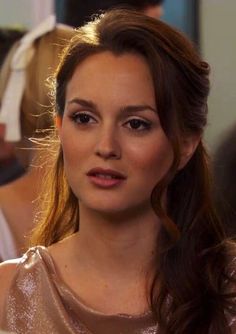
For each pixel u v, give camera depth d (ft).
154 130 10.41
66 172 10.65
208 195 11.40
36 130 14.98
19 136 15.34
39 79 15.10
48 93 14.39
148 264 11.05
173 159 10.59
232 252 11.39
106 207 10.41
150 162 10.39
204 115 10.98
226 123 19.15
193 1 19.83
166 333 10.79
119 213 10.62
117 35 10.46
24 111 15.21
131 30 10.43
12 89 15.24
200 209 11.34
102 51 10.48
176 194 11.35
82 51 10.54
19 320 11.19
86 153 10.39
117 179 10.36
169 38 10.57
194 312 10.87
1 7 19.74
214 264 11.18
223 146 16.43
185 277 11.01
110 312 10.89
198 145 11.31
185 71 10.63
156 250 11.03
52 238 12.07
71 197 11.87
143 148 10.35
